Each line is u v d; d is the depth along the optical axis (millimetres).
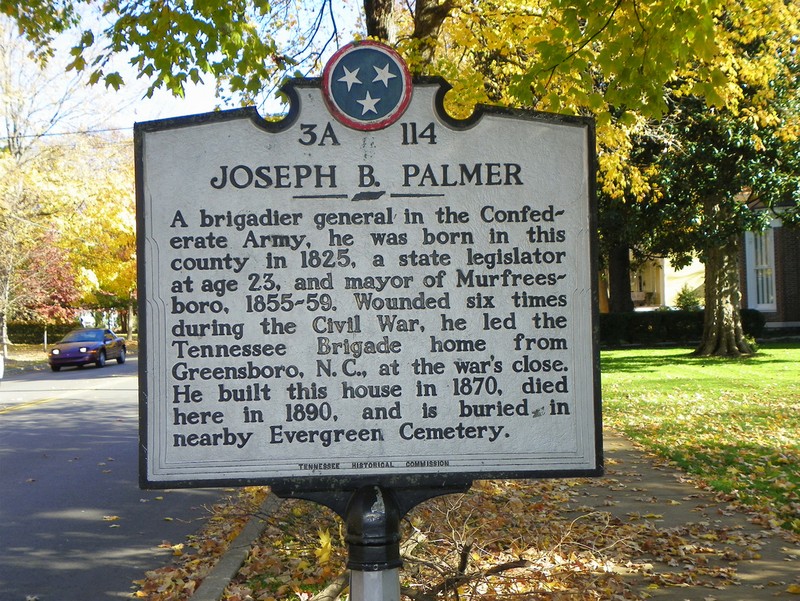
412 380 3875
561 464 3875
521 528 6590
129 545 7207
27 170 28031
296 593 5660
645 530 6953
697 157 20156
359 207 3908
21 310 35938
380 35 9023
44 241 31703
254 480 3818
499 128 3945
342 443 3852
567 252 3928
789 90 18188
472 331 3900
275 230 3889
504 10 9734
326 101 3893
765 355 23938
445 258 3910
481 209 3926
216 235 3871
